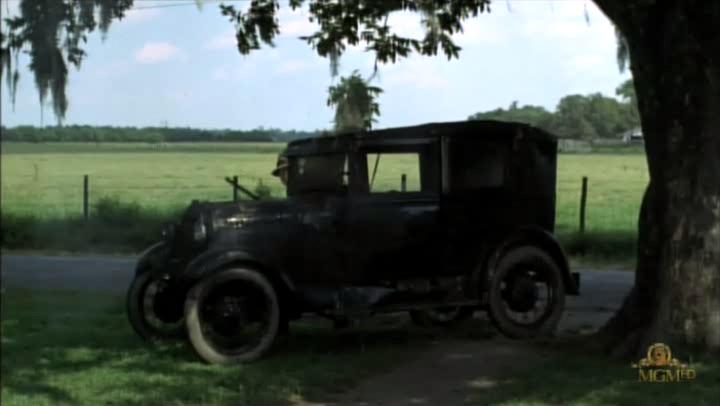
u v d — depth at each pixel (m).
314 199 8.70
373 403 6.91
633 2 7.15
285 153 9.32
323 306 8.47
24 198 29.88
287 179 9.28
